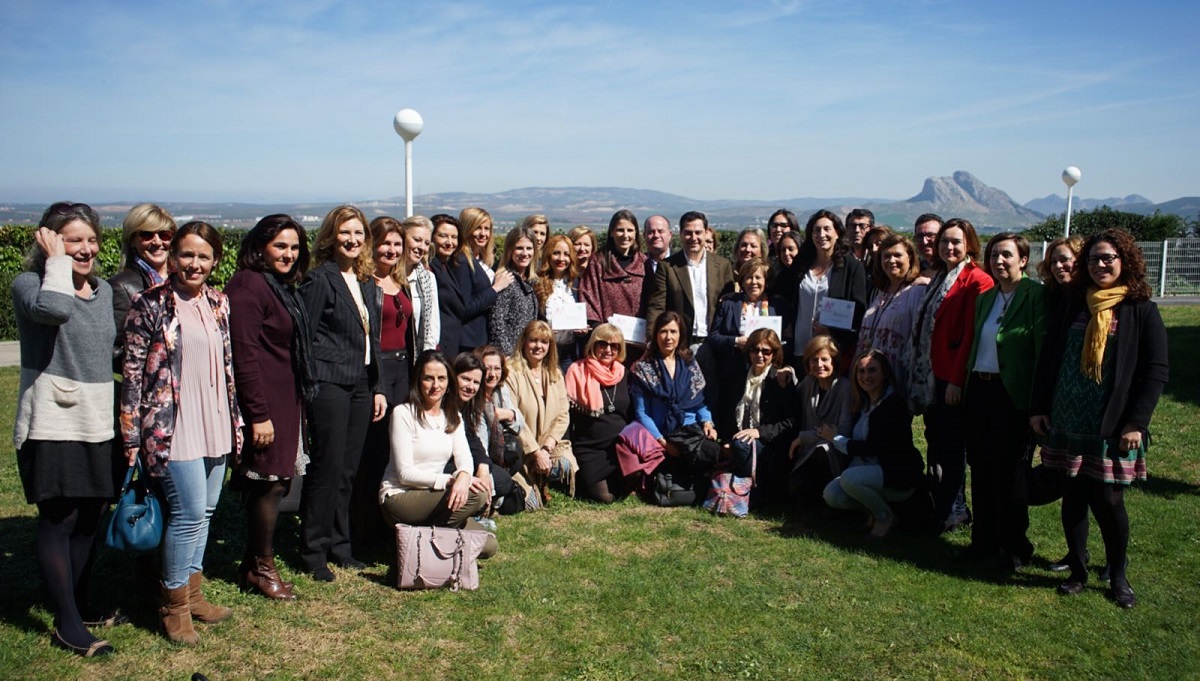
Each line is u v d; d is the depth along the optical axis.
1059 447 4.43
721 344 6.51
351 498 4.97
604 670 3.63
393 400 4.91
